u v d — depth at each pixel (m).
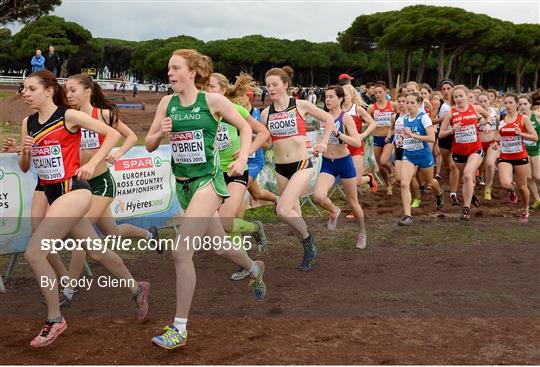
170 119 3.76
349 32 68.12
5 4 41.03
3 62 76.31
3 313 4.42
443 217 8.32
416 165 8.18
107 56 100.12
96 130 3.75
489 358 3.64
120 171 6.46
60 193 3.80
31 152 3.81
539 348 3.83
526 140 8.75
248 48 81.38
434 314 4.49
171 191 7.07
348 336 3.98
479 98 10.36
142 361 3.53
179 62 3.71
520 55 65.38
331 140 6.20
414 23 57.34
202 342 3.84
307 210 8.95
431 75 82.25
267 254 6.34
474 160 8.27
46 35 68.31
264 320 4.30
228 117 3.80
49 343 3.71
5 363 3.47
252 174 6.36
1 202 5.29
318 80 90.31
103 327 4.11
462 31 54.81
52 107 3.78
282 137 5.50
